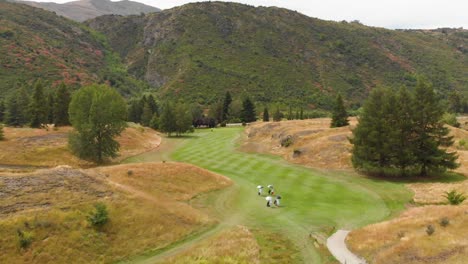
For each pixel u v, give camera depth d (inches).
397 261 992.9
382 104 2268.7
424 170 2222.0
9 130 3348.9
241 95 7135.8
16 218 1125.1
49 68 7628.0
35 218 1148.5
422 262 952.9
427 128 2201.0
